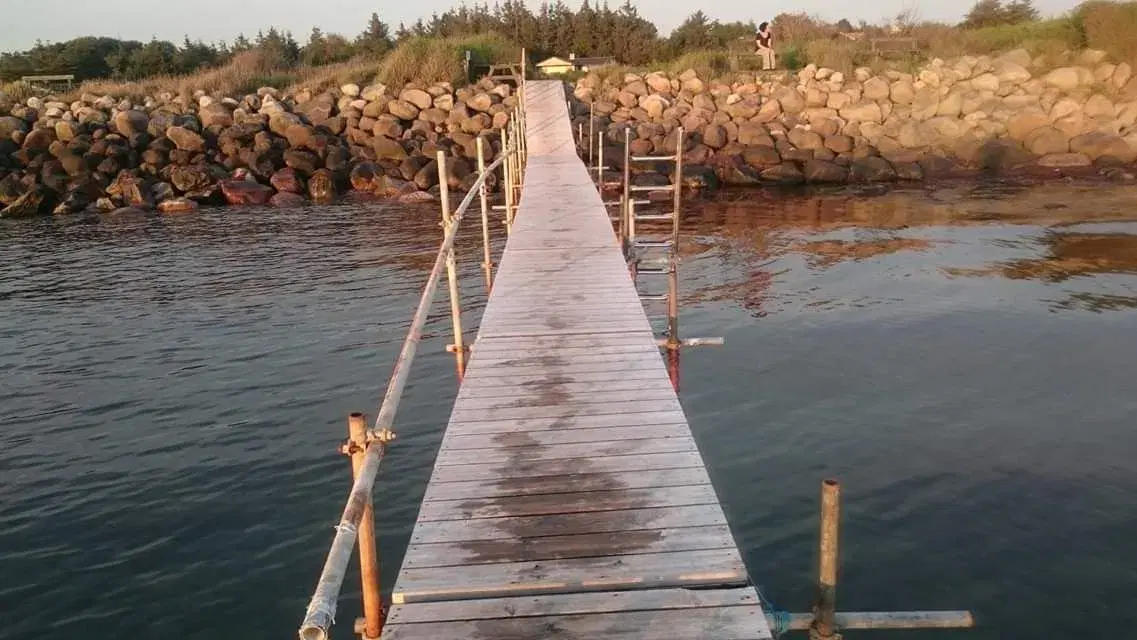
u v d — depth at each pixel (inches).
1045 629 246.7
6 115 1163.3
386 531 304.2
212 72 1412.4
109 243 807.7
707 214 899.4
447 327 531.5
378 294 613.0
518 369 273.6
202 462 357.1
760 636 149.1
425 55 1298.0
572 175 673.6
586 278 376.5
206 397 427.2
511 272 388.8
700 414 392.8
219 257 740.0
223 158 1109.1
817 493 321.1
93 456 365.1
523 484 200.7
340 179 1088.2
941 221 810.2
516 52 1453.0
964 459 343.9
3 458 364.2
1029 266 629.9
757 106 1170.0
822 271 644.1
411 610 157.4
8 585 277.9
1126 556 277.7
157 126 1128.8
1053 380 418.9
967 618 177.3
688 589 163.0
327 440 375.6
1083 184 968.3
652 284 615.8
